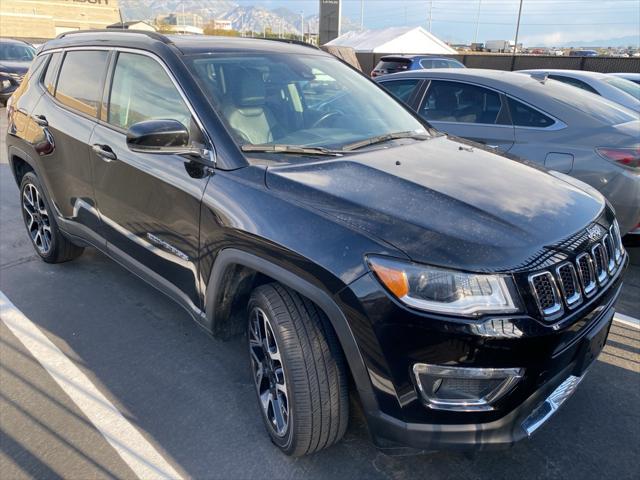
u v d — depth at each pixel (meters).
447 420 1.93
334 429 2.24
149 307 3.81
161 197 2.81
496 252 1.91
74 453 2.47
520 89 4.72
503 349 1.85
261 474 2.36
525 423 2.03
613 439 2.56
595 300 2.15
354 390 2.27
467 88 5.04
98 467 2.39
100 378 3.02
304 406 2.18
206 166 2.57
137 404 2.81
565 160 4.29
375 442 2.09
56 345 3.33
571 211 2.30
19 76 13.37
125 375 3.05
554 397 2.13
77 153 3.54
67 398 2.85
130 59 3.23
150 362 3.17
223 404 2.82
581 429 2.63
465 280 1.85
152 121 2.52
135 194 3.02
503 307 1.85
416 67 14.79
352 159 2.59
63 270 4.40
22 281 4.20
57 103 3.88
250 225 2.27
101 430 2.62
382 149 2.82
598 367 3.13
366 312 1.92
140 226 3.06
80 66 3.72
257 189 2.34
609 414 2.73
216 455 2.47
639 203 4.02
